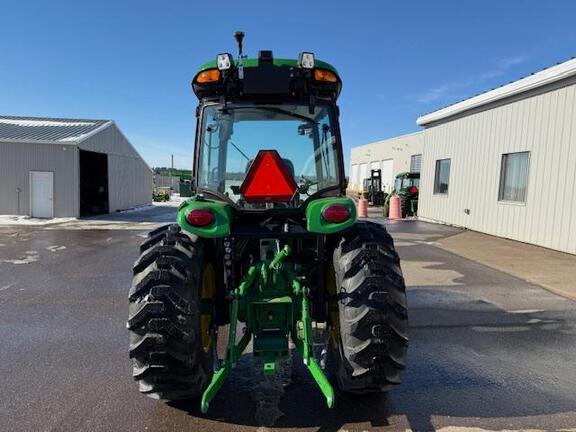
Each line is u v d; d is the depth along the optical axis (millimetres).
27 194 16078
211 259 3047
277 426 2613
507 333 4312
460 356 3734
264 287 2744
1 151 15891
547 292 5836
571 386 3182
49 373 3322
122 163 20641
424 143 15234
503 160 10852
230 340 2539
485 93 11469
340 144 3184
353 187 40094
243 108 3121
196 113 3240
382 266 2580
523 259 8039
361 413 2760
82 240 10664
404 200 16500
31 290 5891
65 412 2752
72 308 5066
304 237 2896
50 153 15906
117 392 3016
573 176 8523
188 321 2480
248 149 3174
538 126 9539
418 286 6145
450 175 13445
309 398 2939
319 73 3029
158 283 2496
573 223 8508
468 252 8766
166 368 2451
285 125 3166
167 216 17625
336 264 2742
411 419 2703
